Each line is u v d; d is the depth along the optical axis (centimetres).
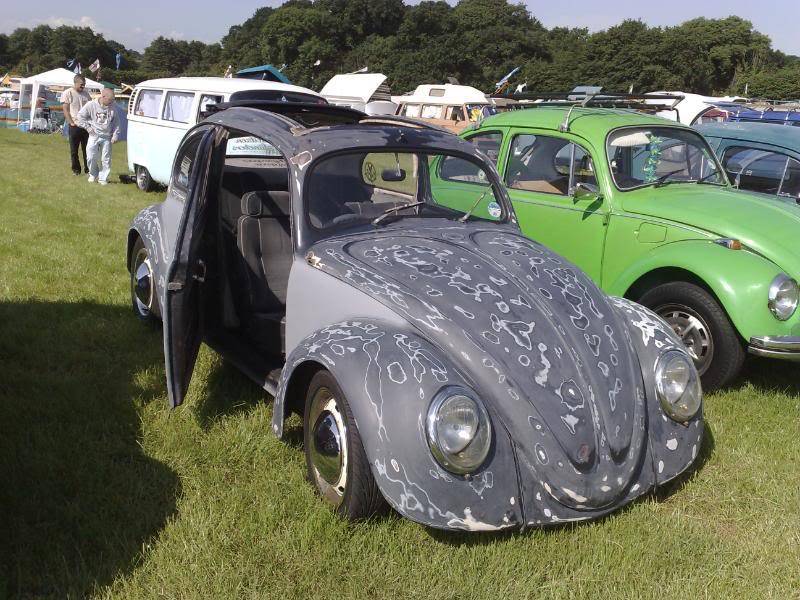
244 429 391
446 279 333
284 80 2014
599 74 9925
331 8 12475
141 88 1350
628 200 548
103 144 1337
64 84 2984
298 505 327
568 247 585
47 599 264
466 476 278
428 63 10544
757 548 323
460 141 439
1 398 416
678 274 517
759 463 402
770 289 465
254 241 444
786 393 515
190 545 299
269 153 502
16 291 619
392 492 276
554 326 322
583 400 305
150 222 517
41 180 1338
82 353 491
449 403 275
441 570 294
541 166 610
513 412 294
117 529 305
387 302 325
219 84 1197
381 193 406
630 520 330
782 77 9044
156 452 373
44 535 299
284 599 274
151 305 516
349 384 293
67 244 806
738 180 704
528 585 288
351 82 3394
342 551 301
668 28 10844
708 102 1911
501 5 12412
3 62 17688
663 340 350
